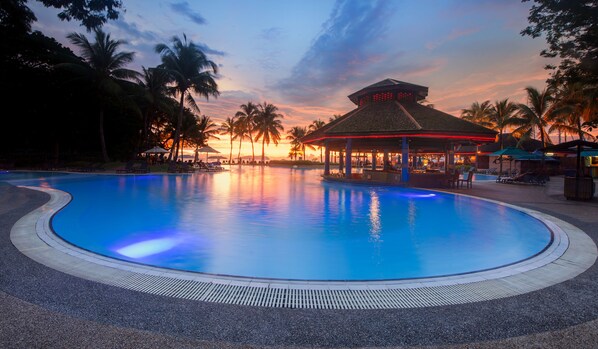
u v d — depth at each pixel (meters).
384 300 3.62
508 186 20.75
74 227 8.39
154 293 3.70
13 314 3.11
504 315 3.24
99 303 3.39
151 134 49.03
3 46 30.39
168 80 37.88
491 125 49.31
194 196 15.05
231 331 2.88
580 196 13.05
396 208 12.15
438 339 2.79
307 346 2.67
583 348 2.66
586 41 12.59
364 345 2.69
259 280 4.19
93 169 31.81
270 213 10.89
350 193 16.95
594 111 19.59
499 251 6.70
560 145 13.92
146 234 7.90
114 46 33.91
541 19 13.08
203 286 3.94
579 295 3.74
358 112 24.80
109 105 35.75
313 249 6.77
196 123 53.91
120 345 2.62
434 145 27.50
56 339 2.69
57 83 34.25
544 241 7.44
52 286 3.82
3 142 35.09
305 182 23.81
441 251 6.69
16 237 6.11
